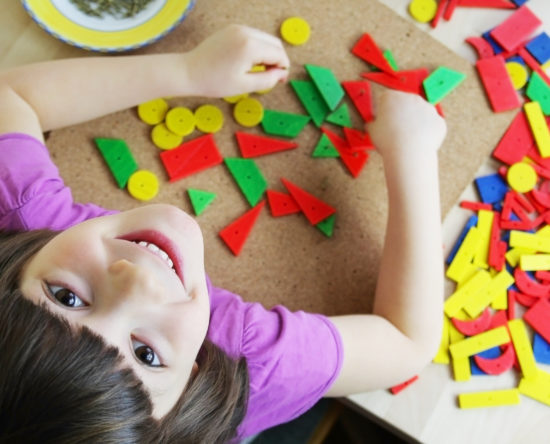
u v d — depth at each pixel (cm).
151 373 44
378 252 71
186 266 51
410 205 66
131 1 73
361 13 77
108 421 38
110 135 72
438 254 66
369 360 64
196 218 71
